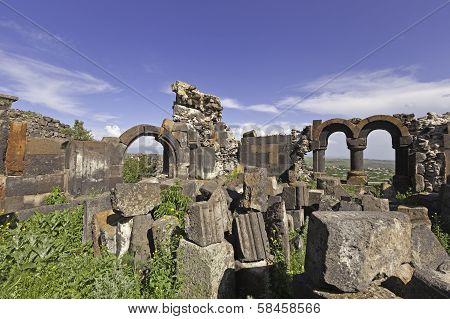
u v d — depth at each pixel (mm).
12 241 3832
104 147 9570
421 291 2209
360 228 2381
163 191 6781
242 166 16484
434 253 3768
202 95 15297
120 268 3562
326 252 2365
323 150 16344
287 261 4266
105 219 5164
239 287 3619
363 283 2322
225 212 4816
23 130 7043
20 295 2932
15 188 6742
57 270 3465
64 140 8234
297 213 6496
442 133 12312
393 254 2514
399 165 14516
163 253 3676
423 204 7840
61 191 8039
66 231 4812
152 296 3229
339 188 8750
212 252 3230
